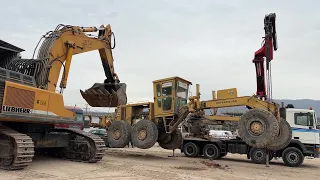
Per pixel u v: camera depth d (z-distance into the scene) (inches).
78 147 485.1
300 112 608.4
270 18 547.8
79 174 359.9
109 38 590.9
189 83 627.2
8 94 354.3
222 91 537.3
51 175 345.1
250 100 500.7
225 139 665.6
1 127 391.5
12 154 363.3
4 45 414.6
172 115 571.2
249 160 665.0
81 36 515.8
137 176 363.9
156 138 572.4
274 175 440.1
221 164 556.4
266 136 427.2
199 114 618.8
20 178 318.0
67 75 475.2
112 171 393.7
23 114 369.7
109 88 596.4
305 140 596.4
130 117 662.5
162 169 439.5
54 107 417.4
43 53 451.8
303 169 544.7
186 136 701.9
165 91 590.9
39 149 520.7
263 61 598.9
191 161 577.3
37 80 429.4
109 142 629.9
